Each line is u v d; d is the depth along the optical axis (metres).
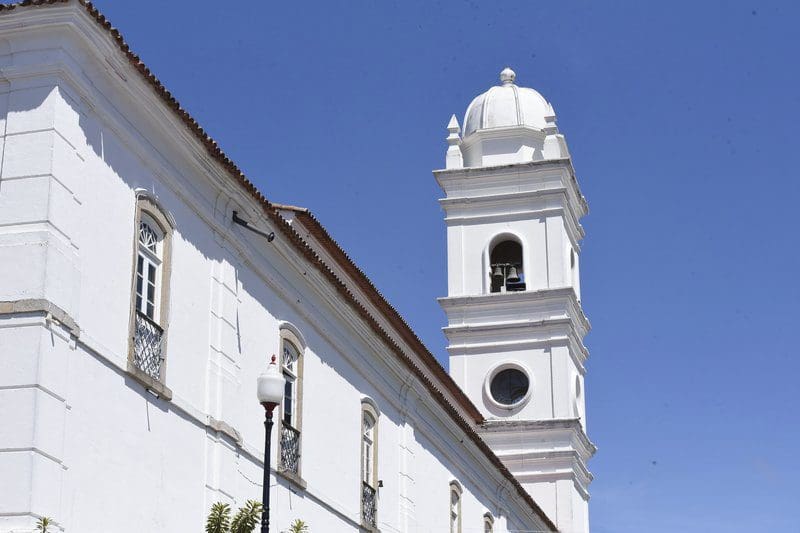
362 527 24.17
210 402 18.64
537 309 40.59
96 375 15.73
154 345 17.19
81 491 15.25
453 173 42.00
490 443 39.72
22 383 14.50
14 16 15.51
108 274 16.19
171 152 17.91
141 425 16.72
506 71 45.06
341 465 23.42
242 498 19.31
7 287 14.84
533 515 37.41
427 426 28.75
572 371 41.12
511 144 42.66
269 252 20.88
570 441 39.31
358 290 26.12
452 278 41.62
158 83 16.98
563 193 41.25
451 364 40.81
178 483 17.56
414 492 27.47
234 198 19.47
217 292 19.16
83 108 15.95
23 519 14.12
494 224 41.78
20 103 15.49
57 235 15.12
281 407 21.02
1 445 14.36
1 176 15.28
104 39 15.95
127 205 16.78
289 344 21.75
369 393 25.39
